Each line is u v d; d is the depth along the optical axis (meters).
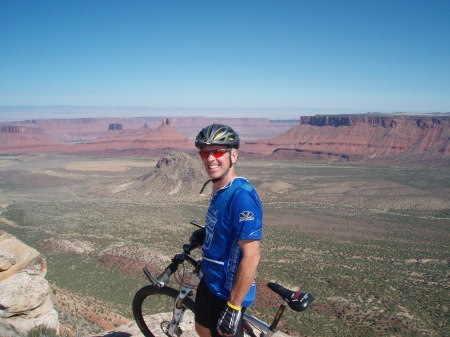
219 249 4.62
